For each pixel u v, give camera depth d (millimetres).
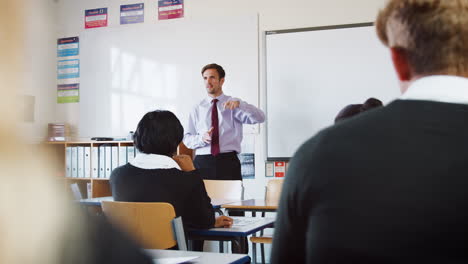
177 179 2031
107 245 335
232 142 4461
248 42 5062
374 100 2535
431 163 645
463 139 652
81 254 312
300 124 4852
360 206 661
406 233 634
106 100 5652
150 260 365
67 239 306
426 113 684
